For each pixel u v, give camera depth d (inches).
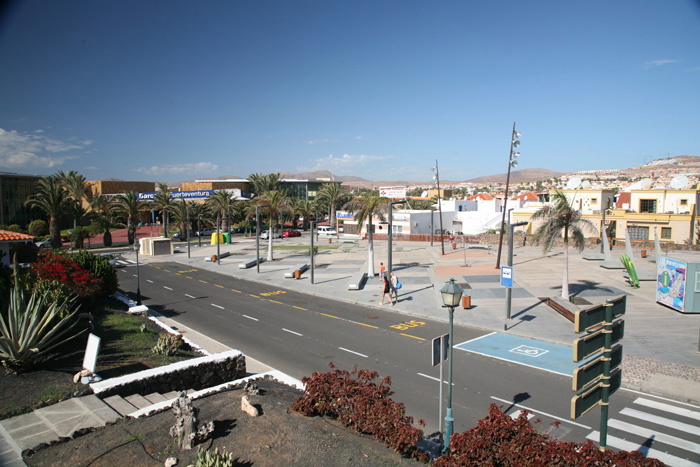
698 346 629.9
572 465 230.2
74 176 2701.8
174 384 407.5
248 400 342.0
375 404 312.2
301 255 1827.0
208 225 3157.0
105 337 539.5
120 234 3125.0
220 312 900.6
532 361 596.7
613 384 286.4
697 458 355.9
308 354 631.8
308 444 291.1
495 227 2691.9
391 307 917.8
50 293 534.0
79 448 285.1
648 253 1605.6
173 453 278.7
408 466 274.8
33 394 352.8
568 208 898.7
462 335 724.7
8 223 2701.8
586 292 1011.9
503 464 248.7
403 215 2501.2
